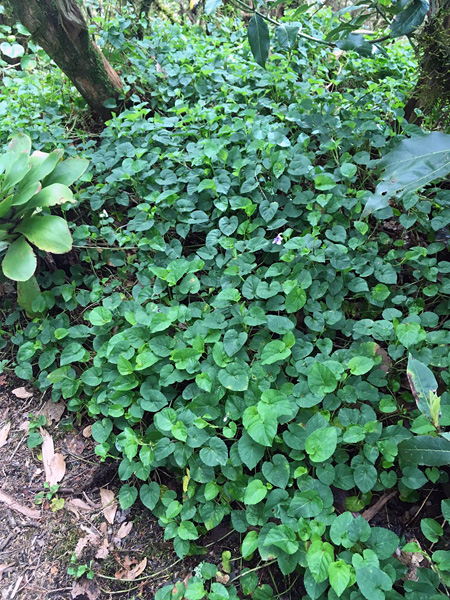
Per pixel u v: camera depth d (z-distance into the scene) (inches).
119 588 73.1
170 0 199.6
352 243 91.7
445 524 69.8
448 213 91.6
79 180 112.0
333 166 106.5
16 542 80.0
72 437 93.7
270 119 114.7
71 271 109.3
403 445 63.7
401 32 75.5
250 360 85.1
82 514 82.4
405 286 91.8
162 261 101.4
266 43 78.4
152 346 84.7
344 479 69.7
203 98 132.1
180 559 74.3
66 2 105.6
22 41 169.5
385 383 77.0
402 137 107.3
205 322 85.4
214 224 104.0
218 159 107.1
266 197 101.5
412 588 57.5
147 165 109.3
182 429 73.2
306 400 73.8
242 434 72.6
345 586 55.7
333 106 116.6
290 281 84.7
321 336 87.8
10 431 96.5
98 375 88.7
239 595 68.9
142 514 80.9
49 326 99.7
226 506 73.2
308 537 63.1
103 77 123.5
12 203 89.4
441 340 77.5
